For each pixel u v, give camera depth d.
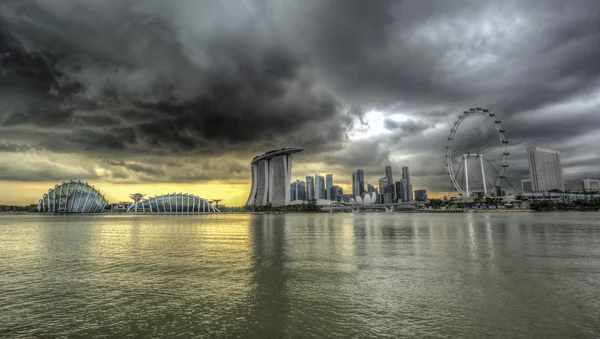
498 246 43.03
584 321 16.25
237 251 40.66
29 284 24.19
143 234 68.50
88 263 32.59
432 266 29.67
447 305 18.81
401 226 90.38
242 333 15.20
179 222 133.25
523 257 34.12
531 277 25.23
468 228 77.00
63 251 41.62
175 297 20.66
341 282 24.12
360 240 52.69
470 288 22.25
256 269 28.94
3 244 49.81
